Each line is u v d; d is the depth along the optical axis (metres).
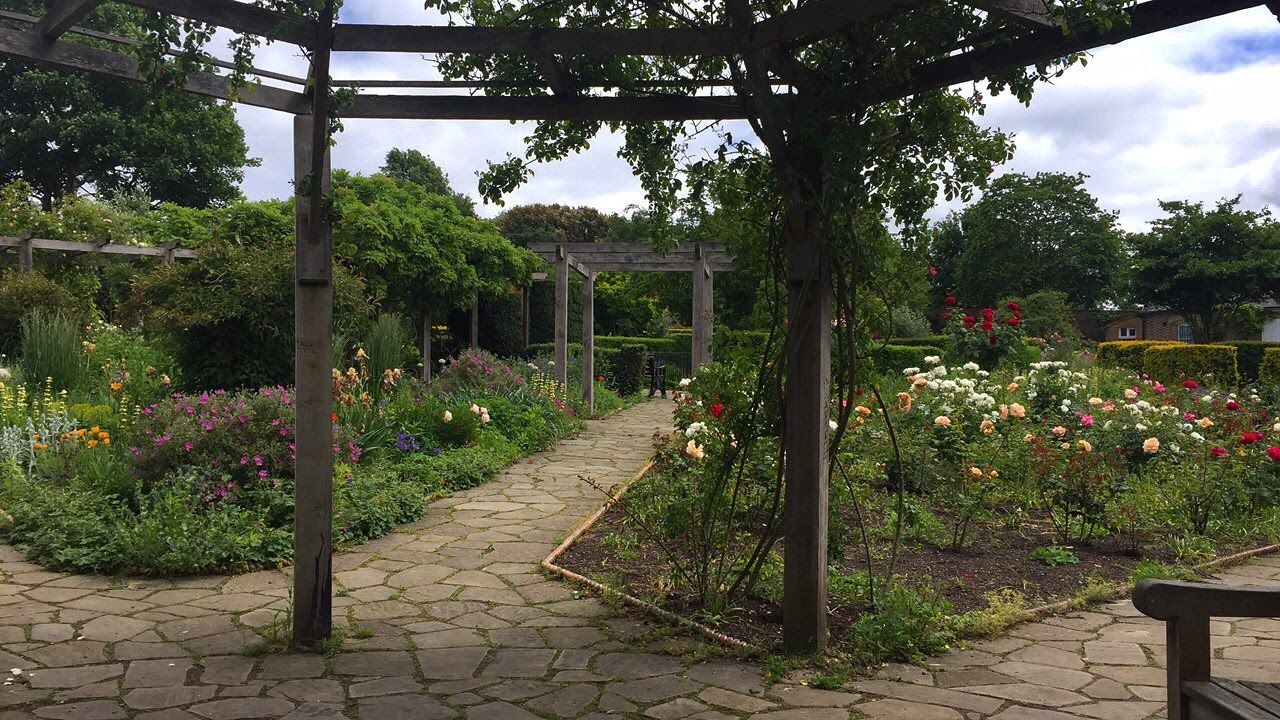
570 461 9.20
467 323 19.67
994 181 39.38
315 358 3.83
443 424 9.01
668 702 3.22
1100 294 39.94
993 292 40.34
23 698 3.21
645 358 18.41
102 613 4.29
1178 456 7.11
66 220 17.03
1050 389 9.29
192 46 3.21
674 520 4.47
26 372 10.36
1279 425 7.46
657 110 3.93
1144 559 5.39
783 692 3.33
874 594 4.21
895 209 3.90
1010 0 2.84
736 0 3.29
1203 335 35.44
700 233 4.41
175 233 15.97
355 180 16.03
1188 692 2.12
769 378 4.11
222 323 9.76
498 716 3.08
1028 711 3.12
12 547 5.48
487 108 3.95
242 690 3.32
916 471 6.62
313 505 3.84
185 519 5.38
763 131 3.55
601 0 3.71
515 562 5.32
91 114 24.44
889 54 3.38
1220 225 33.09
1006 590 4.58
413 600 4.57
